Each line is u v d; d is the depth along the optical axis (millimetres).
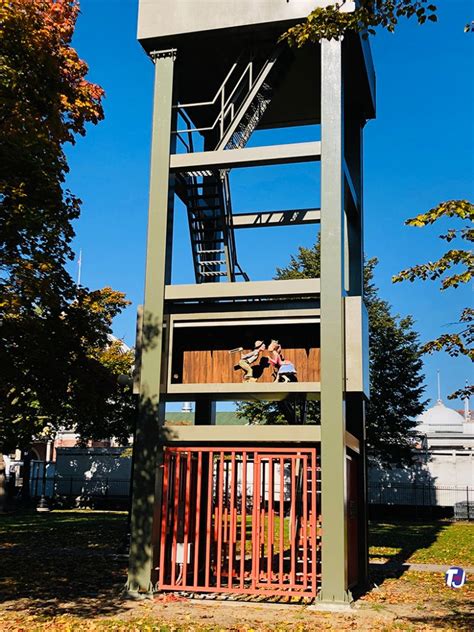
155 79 15844
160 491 14352
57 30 22094
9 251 18906
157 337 14680
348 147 18453
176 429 14352
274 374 15086
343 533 12969
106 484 44812
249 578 14320
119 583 14930
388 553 22250
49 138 18781
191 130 15836
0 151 16578
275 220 17656
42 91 17812
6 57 16953
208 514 13781
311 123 20375
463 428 58125
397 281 11203
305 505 13367
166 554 15016
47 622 11164
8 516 35219
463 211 10062
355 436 16031
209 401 17656
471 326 12195
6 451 35469
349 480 14711
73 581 15055
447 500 41469
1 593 13586
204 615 11953
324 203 14328
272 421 38938
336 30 10836
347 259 17719
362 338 14336
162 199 15234
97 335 21688
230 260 17625
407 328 41656
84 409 21594
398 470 42344
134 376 15008
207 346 15750
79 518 33781
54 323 20422
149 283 14953
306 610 12461
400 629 10930
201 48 16156
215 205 17828
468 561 20297
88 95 21266
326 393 13602
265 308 15039
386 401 40906
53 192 18312
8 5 17469
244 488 13688
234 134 16453
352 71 16906
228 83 17688
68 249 20672
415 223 10273
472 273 10742
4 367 19578
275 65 16406
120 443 40875
